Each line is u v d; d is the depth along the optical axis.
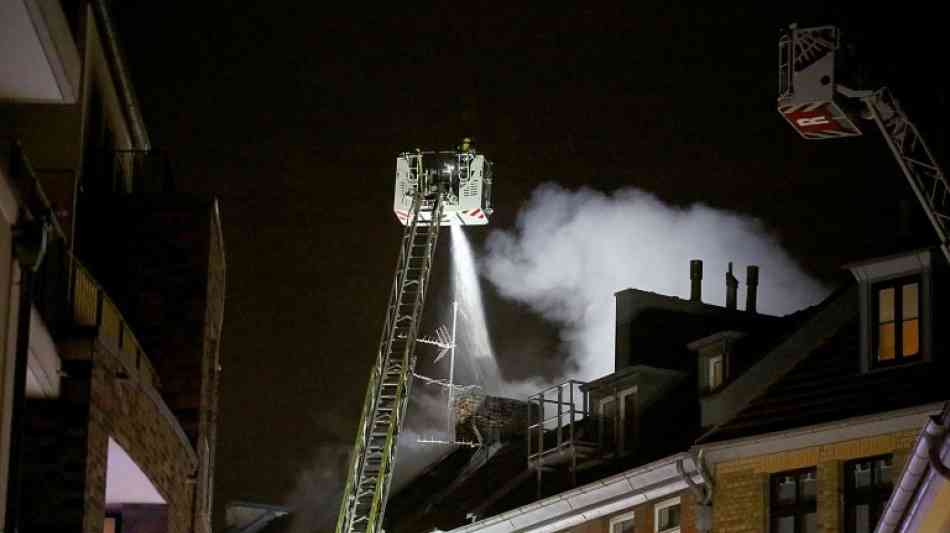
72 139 25.84
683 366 34.31
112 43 28.67
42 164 25.69
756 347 31.55
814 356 29.88
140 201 28.78
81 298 20.66
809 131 24.89
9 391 17.23
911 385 26.80
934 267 27.05
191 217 28.81
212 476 30.72
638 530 31.98
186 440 26.42
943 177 24.09
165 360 28.16
